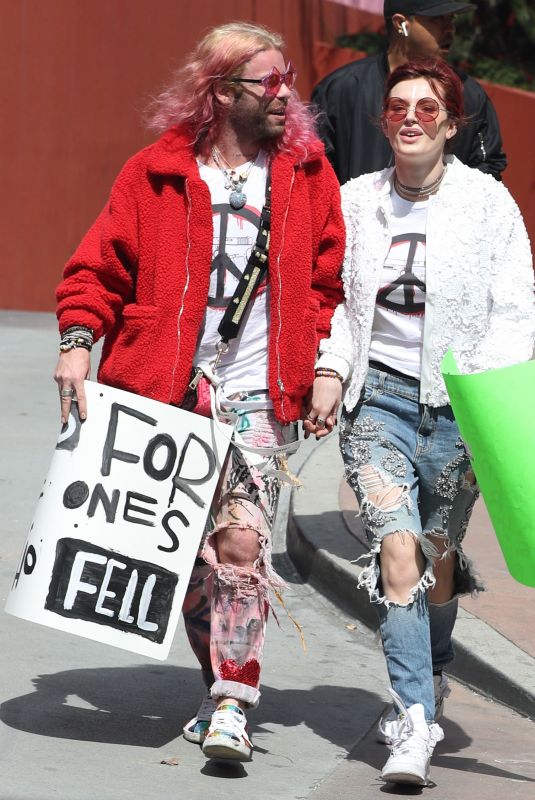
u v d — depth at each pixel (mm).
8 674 15477
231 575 12977
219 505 13133
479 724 14875
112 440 13023
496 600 17844
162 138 13172
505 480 12062
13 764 12789
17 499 23797
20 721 13984
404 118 12984
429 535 13688
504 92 57375
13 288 49000
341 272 13594
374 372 13320
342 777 13133
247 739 12883
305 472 25500
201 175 13078
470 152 18734
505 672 15500
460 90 13203
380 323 13336
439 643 14211
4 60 47656
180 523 12938
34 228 49031
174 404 13086
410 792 12789
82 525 12969
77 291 13234
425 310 13102
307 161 13273
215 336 13117
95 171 50000
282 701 15320
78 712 14391
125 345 13172
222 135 13102
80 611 12891
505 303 13203
